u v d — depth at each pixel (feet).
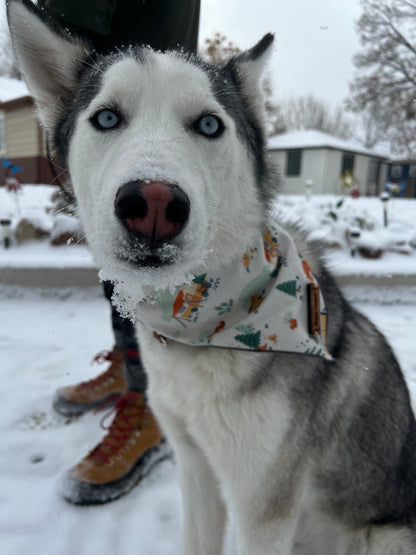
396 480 1.13
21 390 1.85
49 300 3.09
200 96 0.85
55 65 1.09
